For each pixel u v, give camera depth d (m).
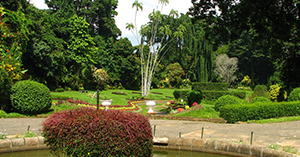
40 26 28.28
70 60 34.69
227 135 8.42
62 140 4.08
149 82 36.81
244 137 8.02
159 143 6.97
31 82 13.91
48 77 30.44
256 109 13.70
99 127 4.03
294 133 9.32
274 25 13.85
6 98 13.01
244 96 27.33
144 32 38.19
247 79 56.56
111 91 38.91
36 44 26.83
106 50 45.47
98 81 38.03
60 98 21.28
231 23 14.41
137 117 4.50
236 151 6.28
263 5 12.87
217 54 63.91
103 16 54.09
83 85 37.56
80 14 49.34
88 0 50.53
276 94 25.56
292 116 15.33
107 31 55.16
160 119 14.73
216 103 15.90
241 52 56.62
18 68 14.52
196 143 6.82
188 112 15.45
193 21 15.39
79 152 4.00
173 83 55.88
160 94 43.06
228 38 14.87
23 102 13.11
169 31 37.28
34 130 8.71
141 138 4.33
